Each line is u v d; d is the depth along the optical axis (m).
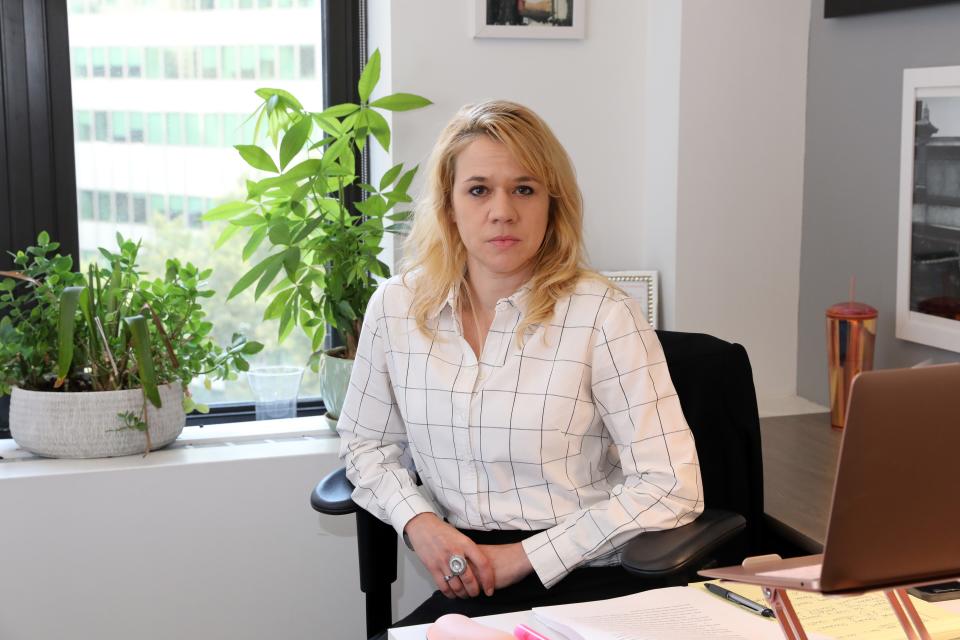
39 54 2.45
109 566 2.22
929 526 0.89
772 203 2.56
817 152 2.52
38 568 2.18
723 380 1.77
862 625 1.15
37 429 2.22
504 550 1.56
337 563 2.37
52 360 2.29
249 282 2.30
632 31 2.57
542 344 1.61
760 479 1.78
